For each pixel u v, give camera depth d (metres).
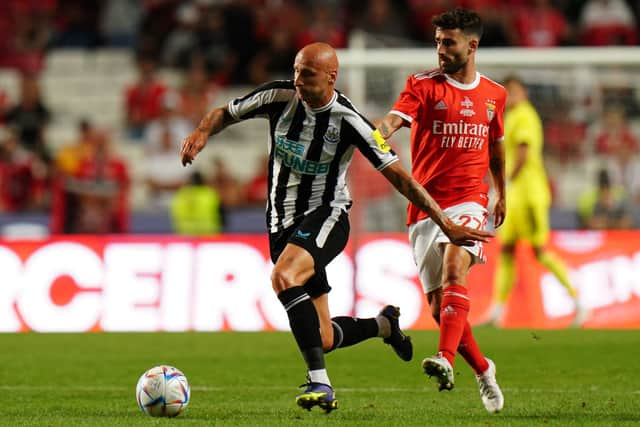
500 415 21.72
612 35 75.75
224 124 21.33
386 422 20.33
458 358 34.06
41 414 22.38
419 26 74.19
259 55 74.38
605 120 54.41
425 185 23.09
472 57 22.98
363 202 50.09
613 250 45.84
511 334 41.84
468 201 22.92
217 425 19.78
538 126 43.25
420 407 23.42
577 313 44.75
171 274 46.47
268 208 22.05
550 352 35.50
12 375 30.78
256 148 70.62
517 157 42.66
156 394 21.02
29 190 65.50
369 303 45.56
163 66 76.88
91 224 60.28
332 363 33.16
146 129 71.00
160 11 77.88
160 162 66.88
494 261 46.09
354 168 47.62
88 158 60.88
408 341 24.28
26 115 67.69
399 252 45.75
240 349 37.62
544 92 53.44
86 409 23.30
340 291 45.56
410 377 29.78
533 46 73.88
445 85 22.84
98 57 78.75
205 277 46.41
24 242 46.88
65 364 33.53
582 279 45.62
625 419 20.84
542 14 74.88
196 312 46.09
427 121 22.89
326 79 20.22
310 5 75.94
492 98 23.23
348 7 76.12
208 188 58.69
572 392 26.17
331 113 20.72
